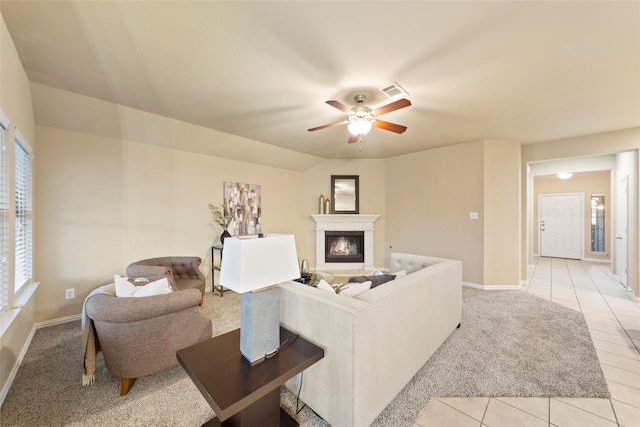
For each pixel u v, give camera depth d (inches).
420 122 141.9
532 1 61.9
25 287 98.5
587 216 292.0
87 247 125.3
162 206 149.9
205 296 157.1
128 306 69.0
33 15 66.5
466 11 65.1
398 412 67.7
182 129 143.6
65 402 70.6
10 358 78.0
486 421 65.2
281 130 153.8
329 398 60.8
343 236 231.1
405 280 79.4
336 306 58.5
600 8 63.6
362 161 227.9
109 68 90.4
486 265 174.6
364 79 97.2
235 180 184.9
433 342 91.0
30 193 104.3
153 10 64.9
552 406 70.2
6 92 73.2
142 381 79.6
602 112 127.9
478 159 176.2
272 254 55.1
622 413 67.8
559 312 134.4
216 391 45.2
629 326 118.2
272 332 56.2
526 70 91.3
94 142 127.6
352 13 65.9
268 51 81.2
